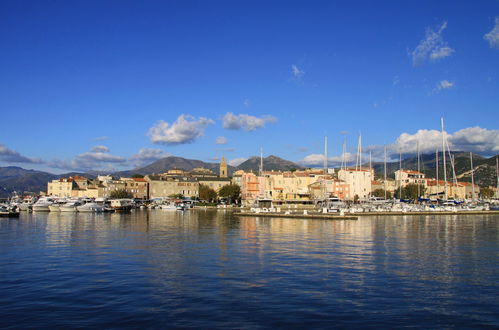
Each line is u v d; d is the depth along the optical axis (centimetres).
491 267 3841
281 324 2278
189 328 2214
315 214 12025
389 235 6681
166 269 3666
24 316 2394
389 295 2848
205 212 16600
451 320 2373
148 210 18488
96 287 3022
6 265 3847
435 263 4025
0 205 14050
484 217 12950
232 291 2920
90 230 7531
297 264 3909
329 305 2612
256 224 9281
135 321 2316
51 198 18538
